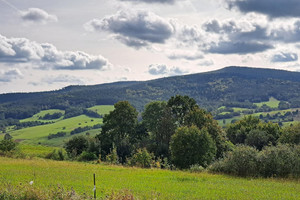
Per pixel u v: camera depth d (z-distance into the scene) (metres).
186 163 50.78
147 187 20.66
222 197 17.23
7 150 56.91
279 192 19.23
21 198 15.69
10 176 24.27
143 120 81.62
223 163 30.23
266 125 90.31
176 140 51.84
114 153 54.44
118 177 26.45
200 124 66.50
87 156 61.06
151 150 67.44
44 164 37.75
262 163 27.64
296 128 68.88
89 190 18.52
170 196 17.22
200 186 21.31
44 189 17.30
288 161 27.05
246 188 20.72
